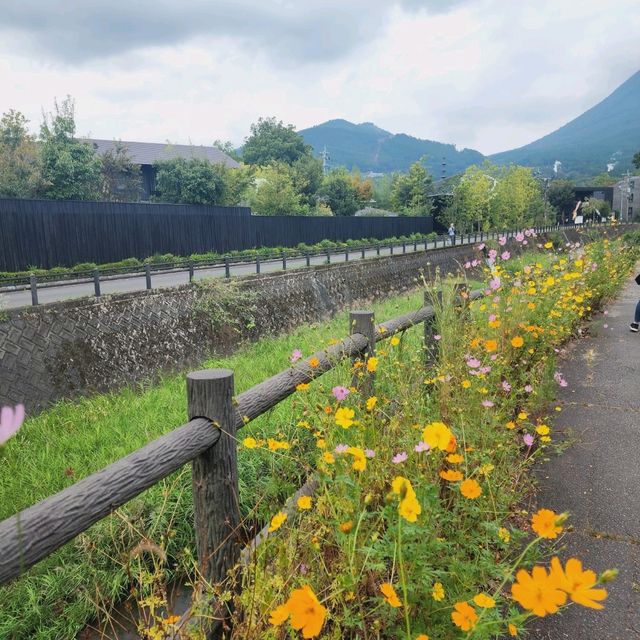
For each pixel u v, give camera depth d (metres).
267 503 1.91
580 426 3.18
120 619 2.67
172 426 5.58
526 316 3.93
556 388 3.88
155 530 2.98
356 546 1.37
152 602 1.46
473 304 4.17
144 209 19.12
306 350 5.88
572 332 5.21
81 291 11.72
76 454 5.14
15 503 4.07
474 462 2.01
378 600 1.28
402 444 1.91
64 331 8.98
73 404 8.39
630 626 1.61
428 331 3.63
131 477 1.19
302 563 1.39
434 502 1.48
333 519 1.48
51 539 0.99
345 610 1.22
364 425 1.85
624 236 16.00
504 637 1.56
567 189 58.22
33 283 8.91
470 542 1.59
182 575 2.49
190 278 12.32
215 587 1.36
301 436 2.57
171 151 34.06
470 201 40.47
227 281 12.93
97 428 5.83
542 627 1.62
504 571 1.34
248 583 1.31
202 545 1.54
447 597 1.34
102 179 26.02
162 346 10.68
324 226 28.81
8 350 8.09
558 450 2.66
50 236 16.23
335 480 1.47
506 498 1.90
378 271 20.38
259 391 1.79
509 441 2.40
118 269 12.55
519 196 44.34
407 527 1.23
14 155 22.06
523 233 4.96
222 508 1.53
